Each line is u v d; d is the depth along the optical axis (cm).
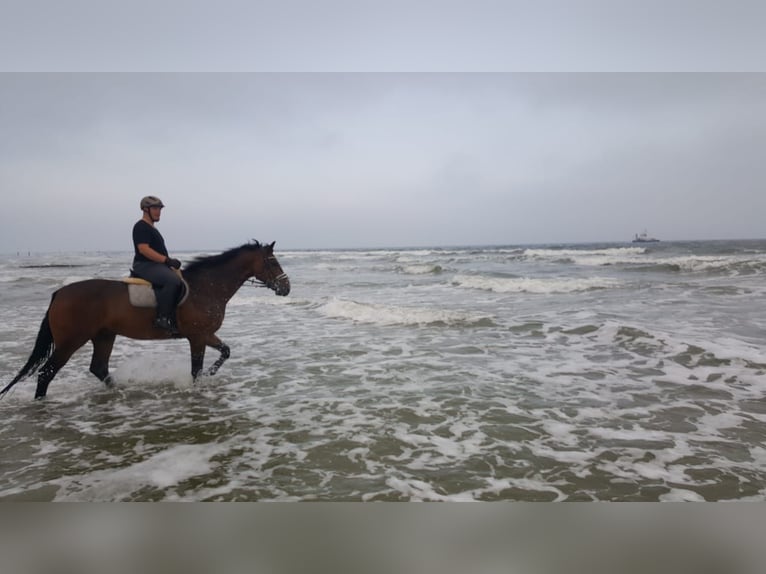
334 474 357
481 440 415
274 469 367
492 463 370
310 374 654
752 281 1571
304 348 826
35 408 522
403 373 644
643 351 726
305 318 1195
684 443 398
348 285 2008
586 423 449
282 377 641
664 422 446
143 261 563
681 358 675
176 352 832
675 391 537
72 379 648
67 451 404
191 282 593
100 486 342
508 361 693
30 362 542
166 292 547
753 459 366
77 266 4153
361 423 463
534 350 757
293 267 3544
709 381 571
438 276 2395
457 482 342
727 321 920
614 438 412
